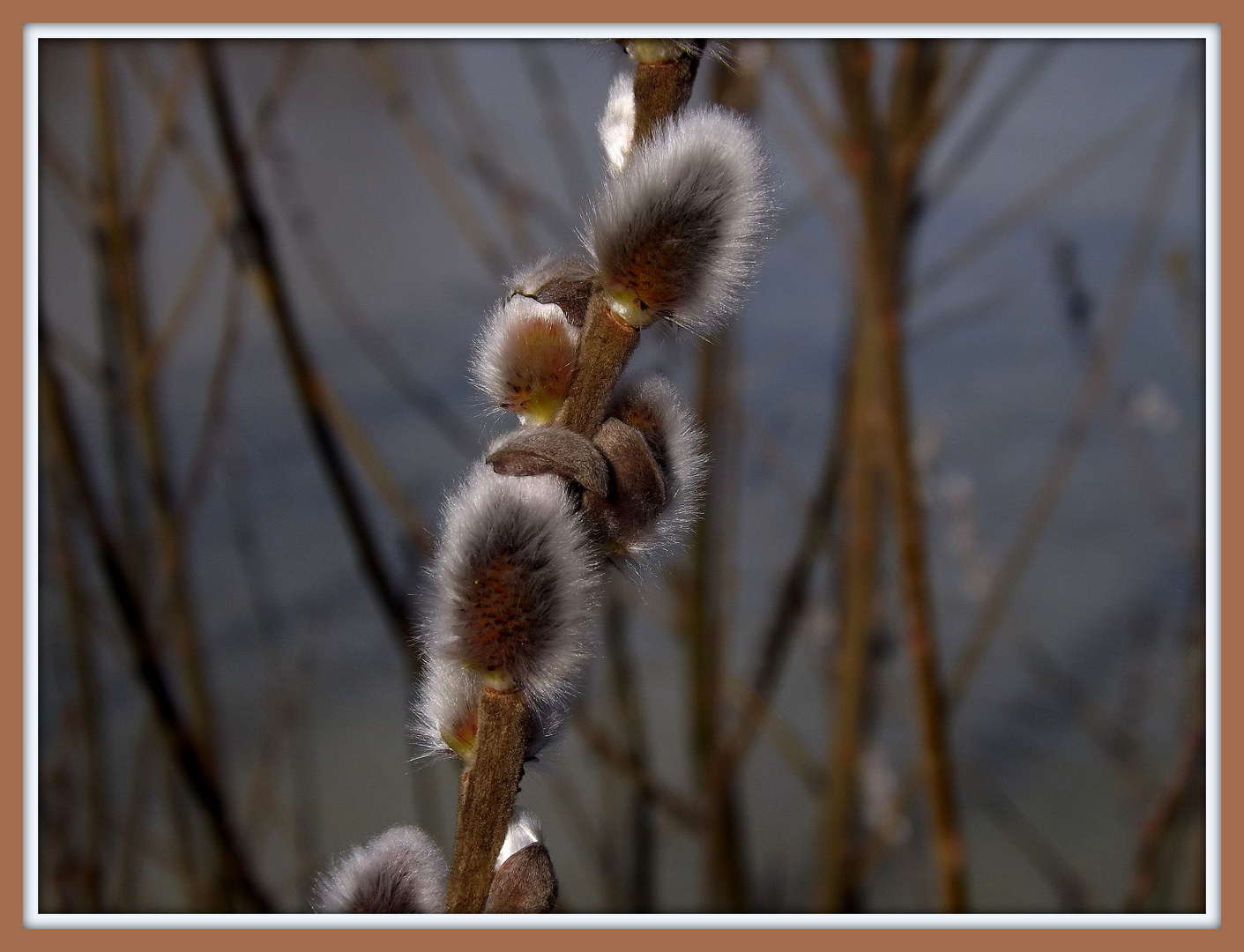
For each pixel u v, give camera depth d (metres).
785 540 1.00
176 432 1.36
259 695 1.07
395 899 0.39
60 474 0.69
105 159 0.70
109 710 0.98
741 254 0.37
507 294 0.38
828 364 1.41
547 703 0.38
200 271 0.72
